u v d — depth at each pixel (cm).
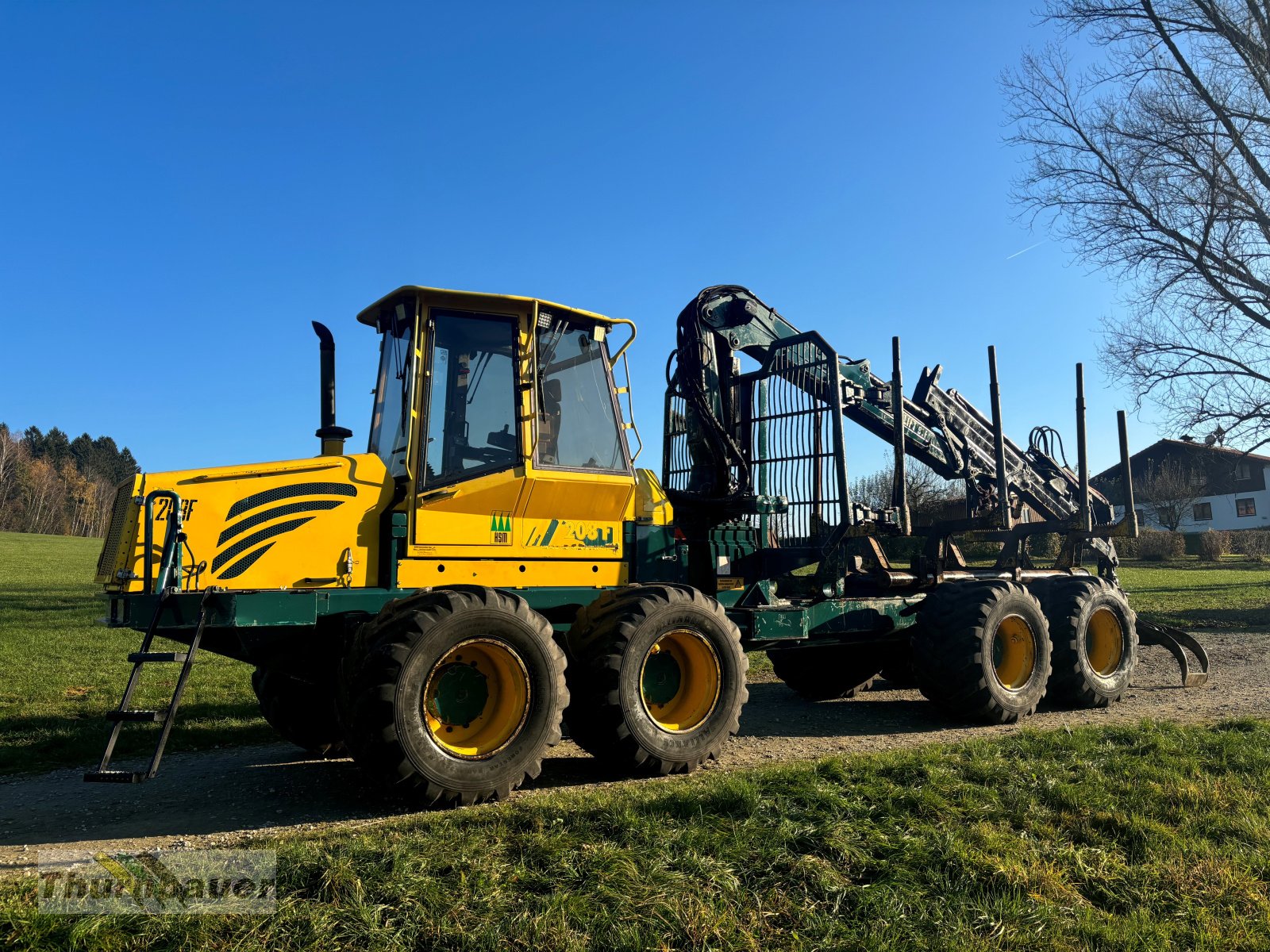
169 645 1312
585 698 535
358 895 323
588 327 615
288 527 515
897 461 732
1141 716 731
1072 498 992
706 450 712
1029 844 383
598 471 602
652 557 639
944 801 432
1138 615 1633
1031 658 734
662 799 431
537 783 535
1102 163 1838
